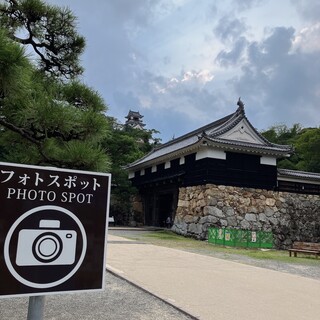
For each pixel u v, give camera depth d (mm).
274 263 11305
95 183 2621
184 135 26781
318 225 22312
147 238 17531
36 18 4352
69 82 4297
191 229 20234
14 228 2332
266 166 21328
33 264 2359
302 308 5500
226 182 20031
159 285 6559
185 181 21750
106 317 4539
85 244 2541
